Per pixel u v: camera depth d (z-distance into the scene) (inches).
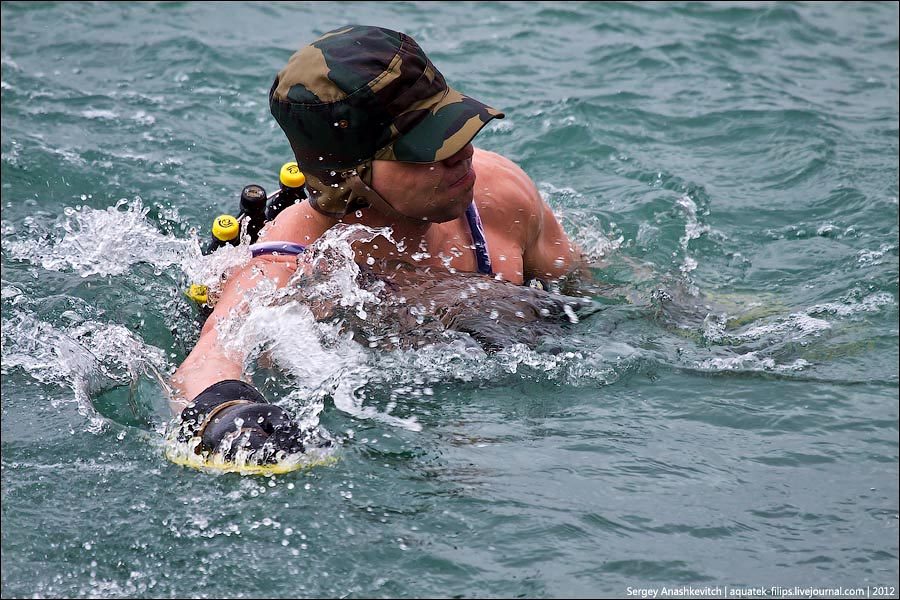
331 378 419.8
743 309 516.7
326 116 396.5
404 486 356.8
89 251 538.0
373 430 390.3
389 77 397.1
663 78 924.0
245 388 380.8
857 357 470.0
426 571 317.7
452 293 452.8
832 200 684.1
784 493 367.9
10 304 498.3
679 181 705.6
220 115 807.1
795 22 1099.9
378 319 436.8
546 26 1059.3
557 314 469.7
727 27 1084.5
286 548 324.8
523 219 498.3
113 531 330.6
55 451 375.2
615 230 617.0
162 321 485.4
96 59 920.3
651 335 475.2
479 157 507.5
